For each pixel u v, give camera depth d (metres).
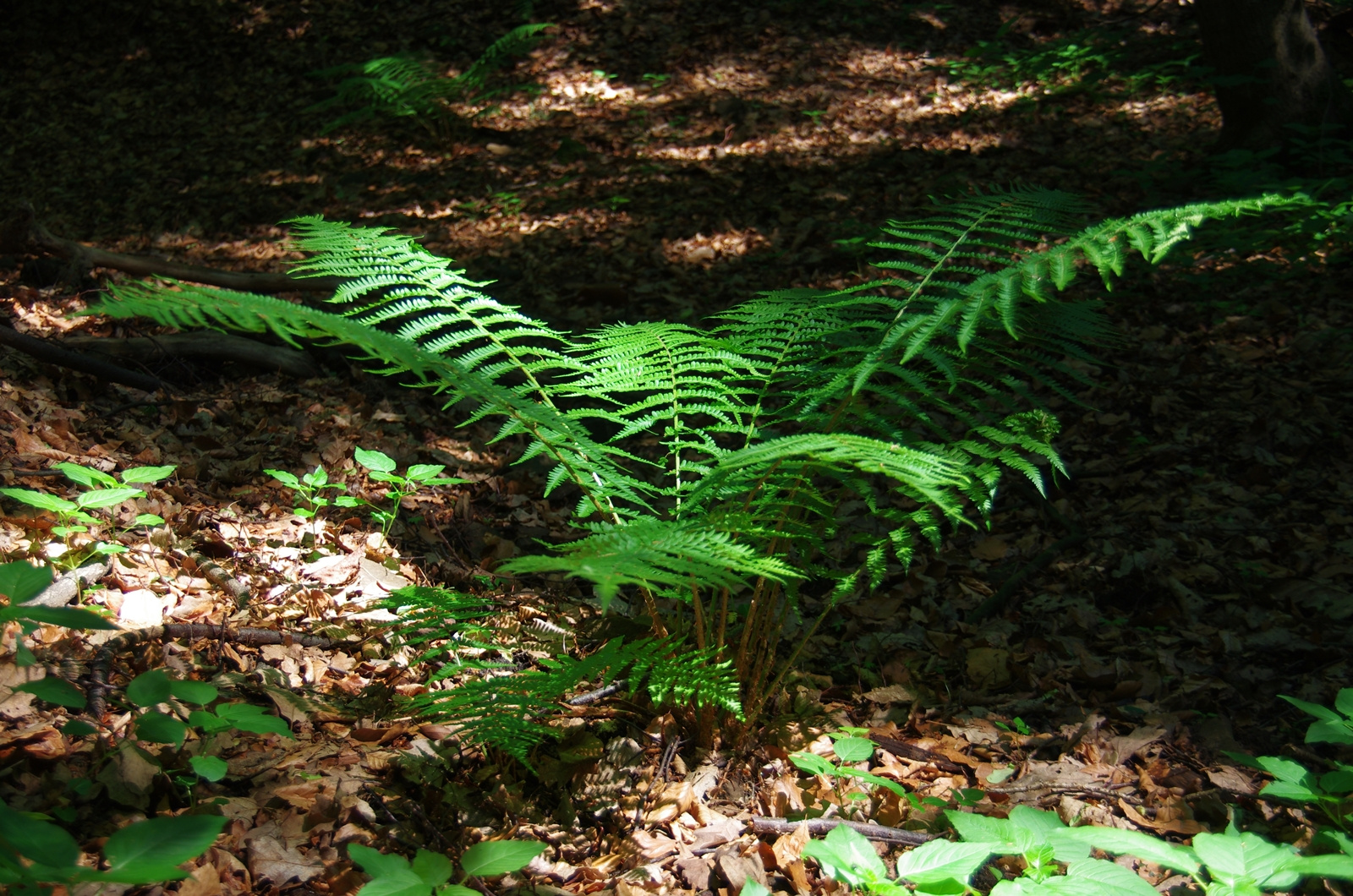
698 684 2.14
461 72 10.14
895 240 6.47
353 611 3.04
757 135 8.70
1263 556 3.68
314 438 4.29
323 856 2.03
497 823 2.22
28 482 3.30
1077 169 7.64
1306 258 5.63
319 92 9.88
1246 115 7.17
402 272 2.67
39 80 10.18
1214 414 4.56
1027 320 2.65
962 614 3.54
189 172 8.60
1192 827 2.35
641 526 2.07
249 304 1.88
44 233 5.33
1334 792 2.41
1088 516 4.04
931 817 2.31
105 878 1.37
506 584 3.42
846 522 4.05
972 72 9.50
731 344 2.77
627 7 10.90
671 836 2.23
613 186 7.93
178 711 2.28
